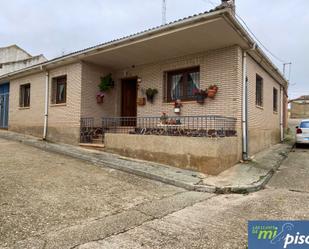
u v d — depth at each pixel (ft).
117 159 28.25
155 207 16.03
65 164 25.86
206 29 24.63
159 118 31.60
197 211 15.57
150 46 29.43
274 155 34.24
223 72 28.76
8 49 74.69
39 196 16.56
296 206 16.22
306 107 133.49
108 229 12.62
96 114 37.65
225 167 25.07
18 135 45.06
